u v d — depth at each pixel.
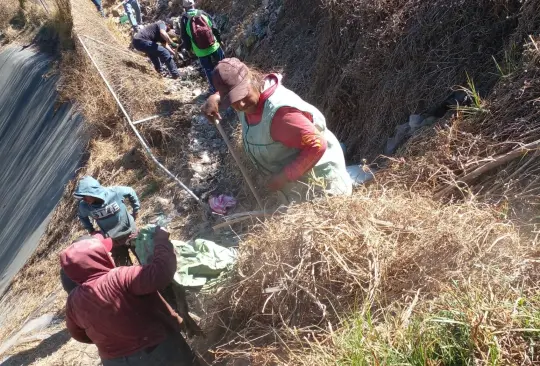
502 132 3.95
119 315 3.14
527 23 4.35
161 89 9.62
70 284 3.98
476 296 2.45
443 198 3.85
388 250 3.01
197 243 4.01
